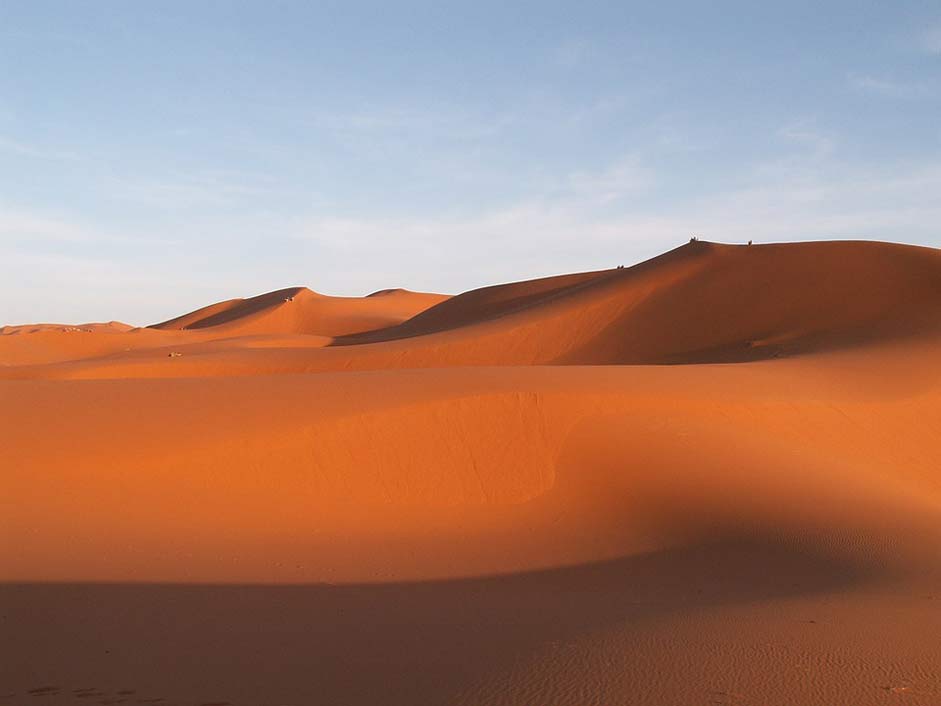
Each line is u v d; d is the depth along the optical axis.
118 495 15.41
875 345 42.66
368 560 13.99
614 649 7.98
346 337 112.19
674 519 16.66
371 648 8.67
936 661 7.50
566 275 108.94
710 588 12.80
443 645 8.66
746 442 21.30
